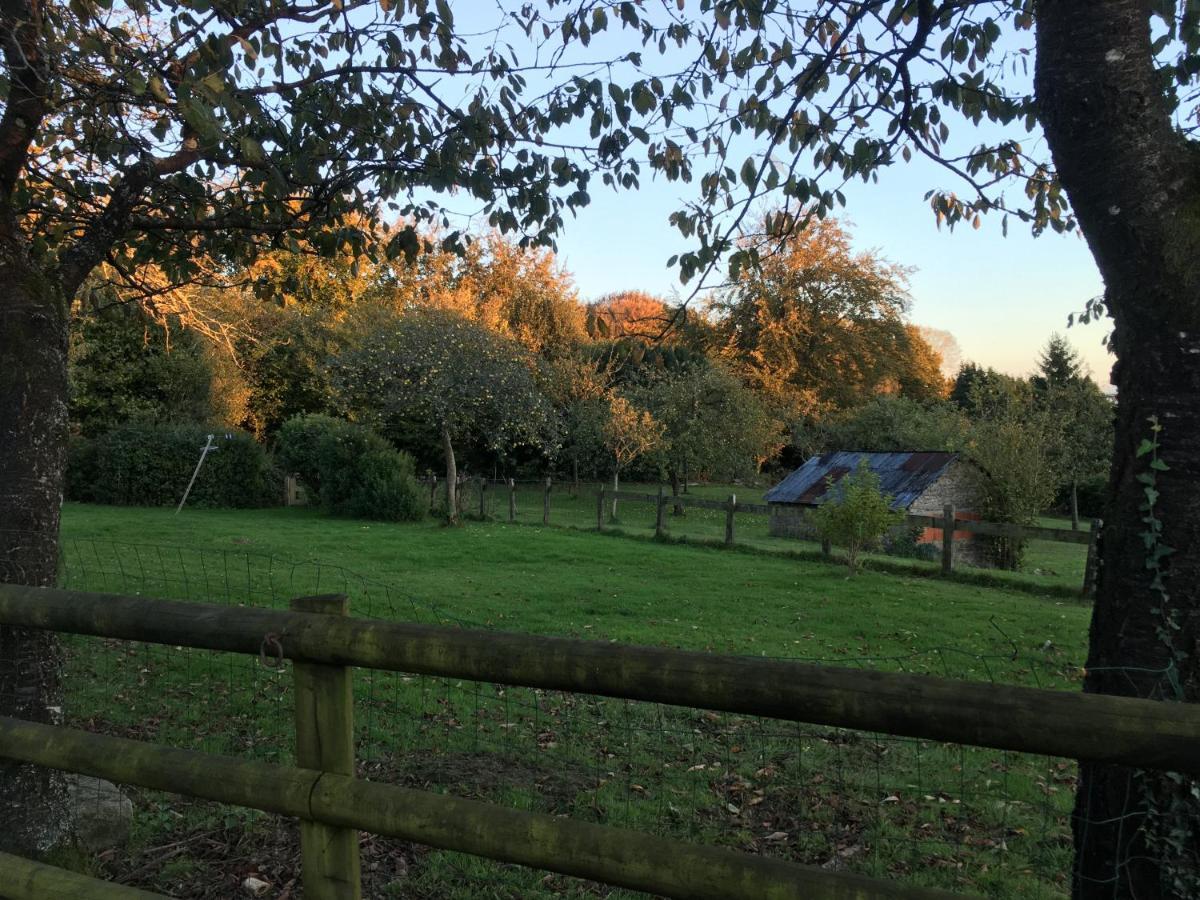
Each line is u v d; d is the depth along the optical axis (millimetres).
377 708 5480
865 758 4812
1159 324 2211
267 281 5875
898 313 42062
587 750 4918
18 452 3406
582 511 27672
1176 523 2170
